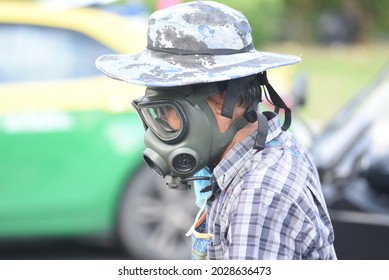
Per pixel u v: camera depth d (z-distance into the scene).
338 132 11.62
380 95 12.11
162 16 5.35
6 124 12.60
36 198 12.69
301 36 48.56
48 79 13.14
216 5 5.42
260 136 5.30
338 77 36.94
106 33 13.49
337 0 49.94
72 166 12.78
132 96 13.12
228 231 5.18
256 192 5.11
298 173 5.28
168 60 5.28
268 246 5.03
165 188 13.24
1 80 13.04
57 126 12.73
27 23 13.35
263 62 5.27
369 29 50.31
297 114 11.79
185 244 13.40
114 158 12.91
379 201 10.54
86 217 12.95
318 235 5.11
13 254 14.43
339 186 10.63
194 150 5.30
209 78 5.11
